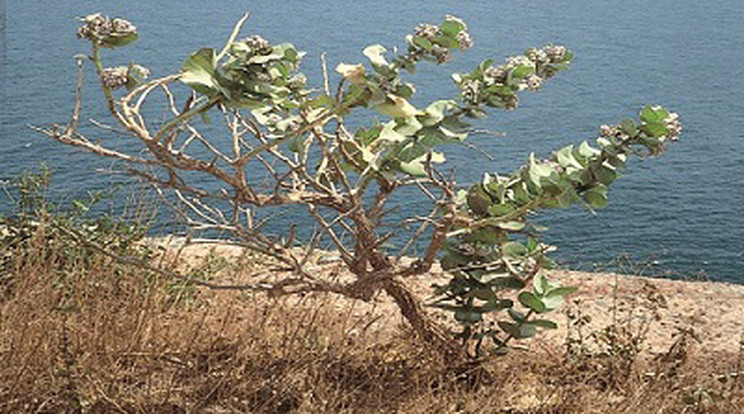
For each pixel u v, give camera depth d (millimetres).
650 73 45781
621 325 5996
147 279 5672
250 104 4363
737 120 36094
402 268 5051
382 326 5941
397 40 51062
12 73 35750
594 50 52094
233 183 4668
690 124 35188
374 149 5055
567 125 33312
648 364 5562
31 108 28953
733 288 7289
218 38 50406
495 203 5086
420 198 19391
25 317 5023
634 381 5297
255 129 4988
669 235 19484
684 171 27156
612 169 4852
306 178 4945
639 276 7527
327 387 4934
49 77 34938
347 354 5383
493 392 5027
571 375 5387
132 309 5297
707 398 4906
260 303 5953
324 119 4637
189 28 54125
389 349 5551
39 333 4992
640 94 40625
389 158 4887
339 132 4879
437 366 5211
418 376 5160
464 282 5168
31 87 32844
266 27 55312
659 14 68188
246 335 5289
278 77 4727
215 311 5691
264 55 4359
